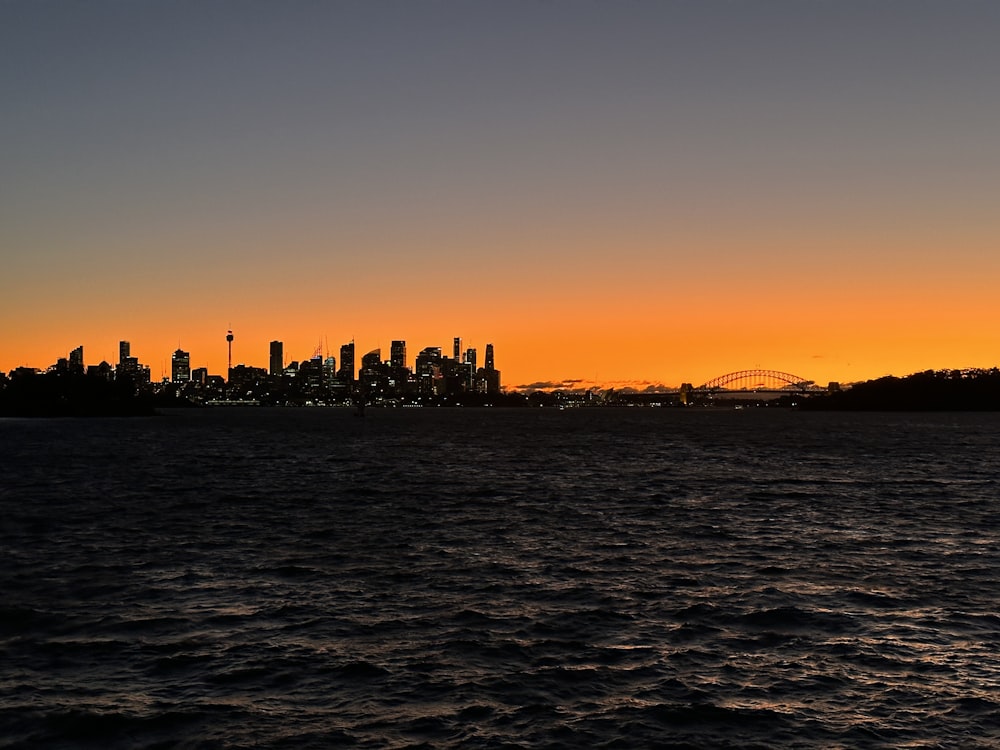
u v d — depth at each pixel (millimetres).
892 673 22234
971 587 32156
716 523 50219
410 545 41969
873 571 35406
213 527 48250
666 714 19547
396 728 18766
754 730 18719
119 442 153750
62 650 24078
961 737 18312
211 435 186625
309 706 20000
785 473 87875
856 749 17781
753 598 30359
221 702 20234
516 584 32781
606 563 37188
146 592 31250
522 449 134000
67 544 42156
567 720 19219
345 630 26156
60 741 18094
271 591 31469
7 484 74812
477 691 20938
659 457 114062
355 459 110312
